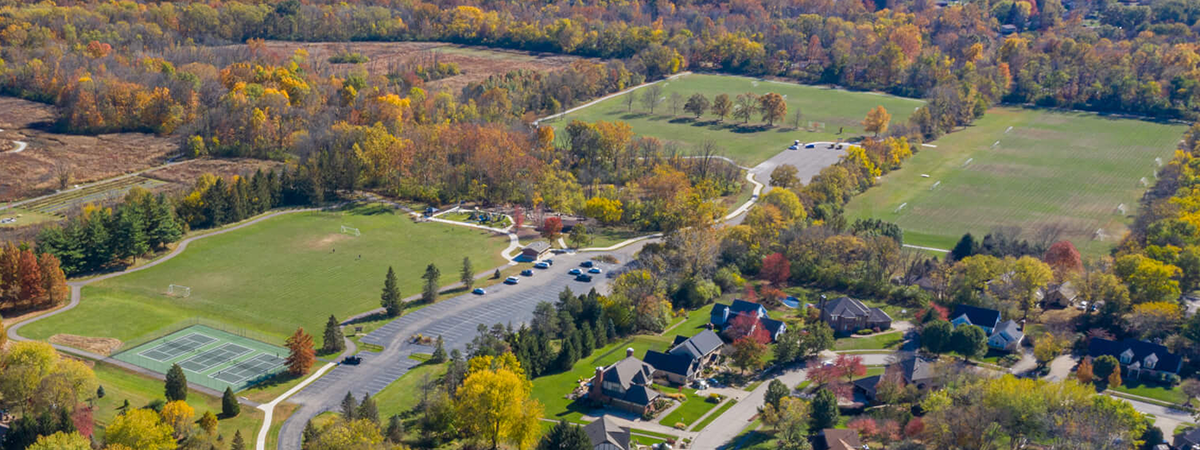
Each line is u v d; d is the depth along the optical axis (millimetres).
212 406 178000
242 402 180000
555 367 194125
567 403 180500
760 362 192625
